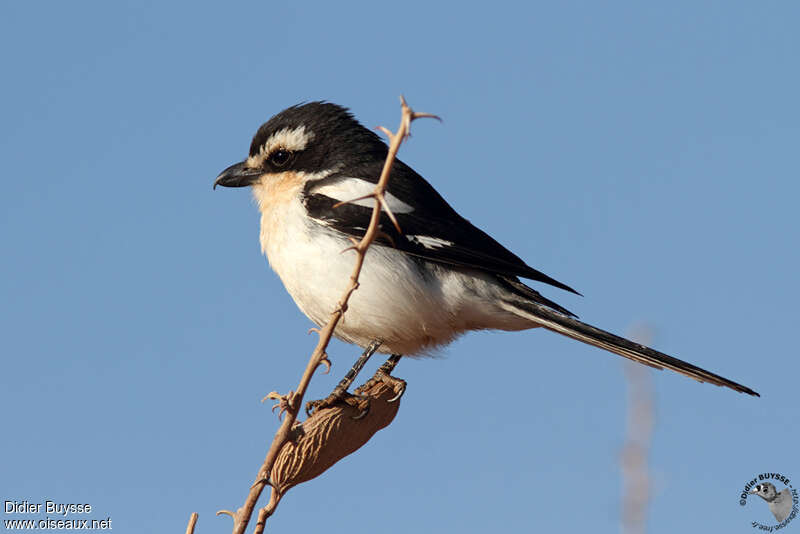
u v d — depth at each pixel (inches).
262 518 193.6
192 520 189.2
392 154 182.7
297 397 192.5
